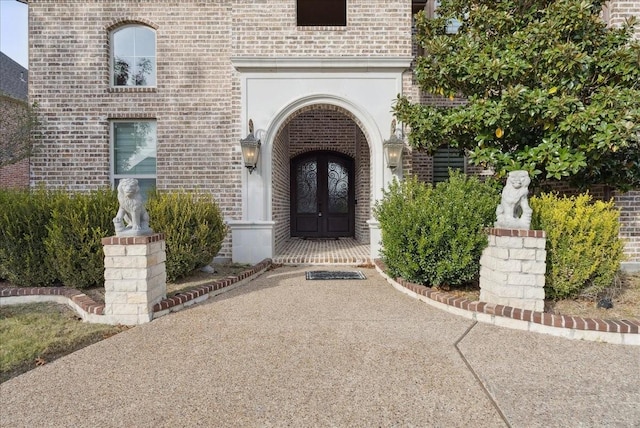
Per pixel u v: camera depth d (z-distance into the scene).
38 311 4.86
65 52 8.20
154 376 3.12
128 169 8.61
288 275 6.95
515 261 4.30
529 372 3.17
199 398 2.79
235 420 2.52
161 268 4.82
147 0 8.26
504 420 2.52
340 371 3.18
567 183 6.69
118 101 8.28
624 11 6.91
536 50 5.36
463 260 5.11
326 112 12.28
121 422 2.50
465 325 4.28
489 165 6.28
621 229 6.90
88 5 8.20
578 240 4.68
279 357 3.46
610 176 5.89
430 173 9.15
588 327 3.84
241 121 7.91
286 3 7.80
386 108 7.88
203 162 8.36
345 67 7.79
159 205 5.92
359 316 4.60
